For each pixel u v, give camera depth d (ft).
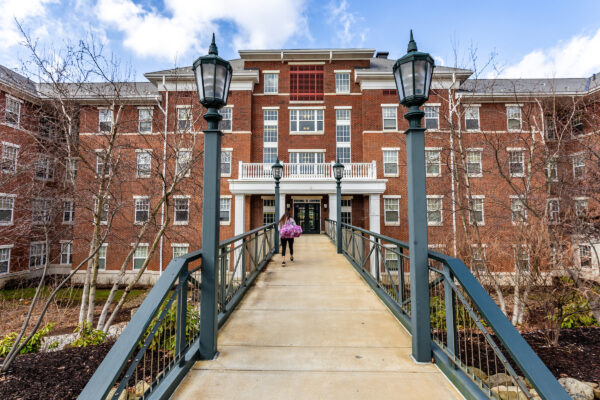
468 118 66.28
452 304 9.75
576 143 42.68
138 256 65.41
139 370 14.85
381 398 8.52
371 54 74.13
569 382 17.01
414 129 10.61
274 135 73.56
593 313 26.66
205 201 10.94
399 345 11.94
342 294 19.13
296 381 9.34
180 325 9.70
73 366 16.63
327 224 61.46
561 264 29.50
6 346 21.80
